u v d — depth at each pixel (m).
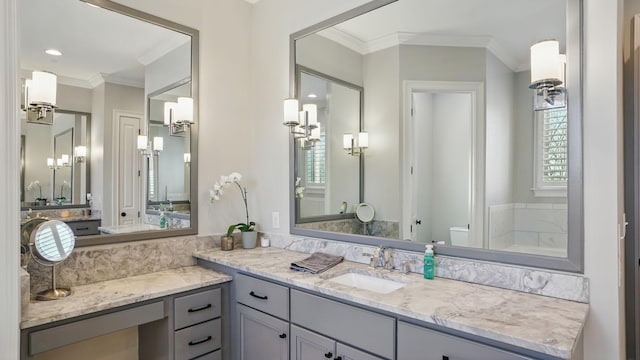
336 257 2.12
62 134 1.94
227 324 2.15
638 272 1.88
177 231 2.38
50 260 1.70
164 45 2.33
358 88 2.16
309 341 1.70
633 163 1.91
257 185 2.78
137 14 2.21
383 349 1.41
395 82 2.00
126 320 1.71
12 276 1.31
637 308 1.88
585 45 1.39
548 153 1.48
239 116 2.75
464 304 1.37
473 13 1.72
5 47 1.30
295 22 2.52
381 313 1.43
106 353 2.00
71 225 1.94
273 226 2.66
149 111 2.27
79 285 1.92
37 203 1.85
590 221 1.37
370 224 2.09
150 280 2.03
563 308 1.32
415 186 1.91
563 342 1.03
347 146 2.21
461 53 1.76
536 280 1.49
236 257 2.27
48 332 1.48
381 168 2.05
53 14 1.91
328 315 1.62
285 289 1.81
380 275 1.85
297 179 2.49
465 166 1.73
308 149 2.43
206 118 2.55
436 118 1.83
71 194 1.96
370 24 2.10
